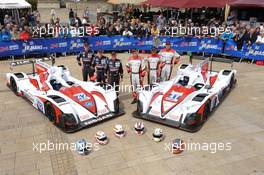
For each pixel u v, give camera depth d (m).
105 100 7.95
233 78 10.25
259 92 10.00
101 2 36.75
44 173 5.50
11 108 8.52
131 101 9.10
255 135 6.99
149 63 9.29
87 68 9.62
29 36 14.31
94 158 5.98
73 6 36.69
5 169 5.62
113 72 8.89
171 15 22.56
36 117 7.91
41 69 8.96
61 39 14.91
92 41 15.44
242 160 5.94
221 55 15.17
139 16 23.52
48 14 31.67
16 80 9.40
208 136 6.89
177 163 5.80
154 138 6.58
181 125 7.16
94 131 7.09
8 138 6.79
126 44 16.05
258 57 13.72
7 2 17.25
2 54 13.73
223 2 16.83
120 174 5.46
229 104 8.91
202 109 7.16
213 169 5.62
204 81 8.62
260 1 16.89
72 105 7.37
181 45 15.64
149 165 5.73
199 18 20.77
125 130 7.14
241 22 19.03
